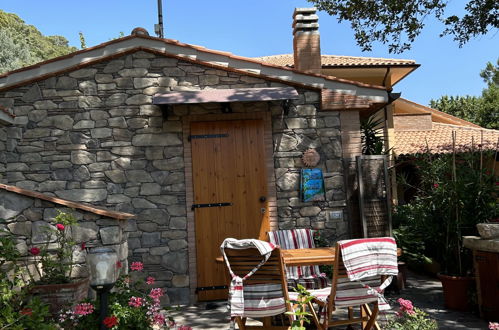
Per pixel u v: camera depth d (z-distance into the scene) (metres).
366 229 6.60
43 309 4.08
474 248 5.18
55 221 5.27
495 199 5.73
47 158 6.67
